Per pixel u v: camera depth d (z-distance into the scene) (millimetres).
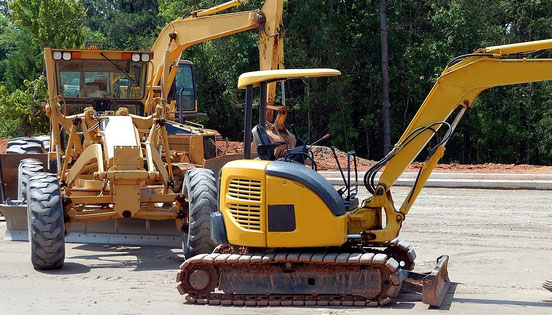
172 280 13711
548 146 64625
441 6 67188
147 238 17719
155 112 17031
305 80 63594
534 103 65438
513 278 13930
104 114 17531
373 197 12188
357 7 67438
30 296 12203
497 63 11953
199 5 65812
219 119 67062
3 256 16109
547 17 66875
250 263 11469
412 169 36594
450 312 10844
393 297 11219
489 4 66938
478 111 65688
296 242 11406
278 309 11227
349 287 11305
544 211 23828
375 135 68875
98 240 17672
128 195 15250
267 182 11508
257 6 65000
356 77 67750
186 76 32906
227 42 65938
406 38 66375
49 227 14336
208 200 15094
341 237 11398
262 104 12555
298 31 64750
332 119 65062
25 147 22609
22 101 45188
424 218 22344
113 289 12844
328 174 32844
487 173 35062
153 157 15875
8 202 17938
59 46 44656
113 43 91062
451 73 12125
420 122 12281
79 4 46062
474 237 19109
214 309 11250
